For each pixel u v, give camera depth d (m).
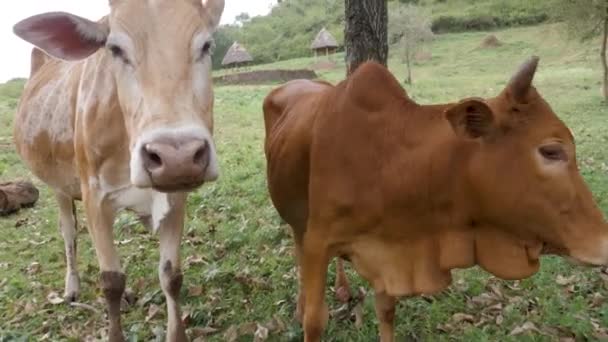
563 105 15.27
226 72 45.59
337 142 3.12
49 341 4.28
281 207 3.79
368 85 3.13
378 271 3.19
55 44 3.28
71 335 4.33
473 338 3.74
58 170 4.54
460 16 49.59
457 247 3.04
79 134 3.86
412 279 3.12
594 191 6.30
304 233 3.76
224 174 8.49
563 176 2.76
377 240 3.13
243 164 9.27
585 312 3.98
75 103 4.12
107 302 3.97
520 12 48.94
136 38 2.98
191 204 7.16
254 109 18.91
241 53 49.41
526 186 2.81
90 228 3.98
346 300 4.37
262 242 5.68
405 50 32.44
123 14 3.03
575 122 12.44
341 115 3.14
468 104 2.70
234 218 6.55
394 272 3.14
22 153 5.09
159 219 3.82
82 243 6.30
